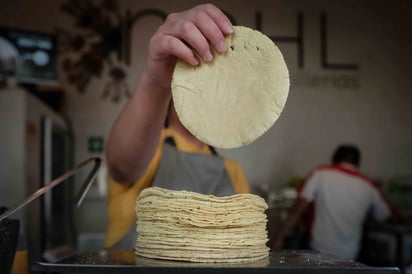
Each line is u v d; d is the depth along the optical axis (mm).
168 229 1105
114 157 1518
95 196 4535
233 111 1079
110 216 1625
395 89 5156
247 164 5000
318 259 1127
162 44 1129
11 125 3006
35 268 1011
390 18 5164
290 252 1254
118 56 4918
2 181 2994
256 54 1116
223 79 1100
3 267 947
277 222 4574
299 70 5074
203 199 1113
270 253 1229
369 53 5148
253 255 1114
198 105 1077
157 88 1334
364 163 5121
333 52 5113
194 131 1058
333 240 4086
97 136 4840
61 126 3957
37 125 3299
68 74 4867
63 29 4867
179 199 1113
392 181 5098
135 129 1418
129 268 989
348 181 4074
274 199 4699
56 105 4531
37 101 3301
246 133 1062
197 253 1082
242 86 1097
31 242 2965
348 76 5125
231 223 1104
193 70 1102
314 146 5074
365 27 5145
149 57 1245
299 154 5055
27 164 3053
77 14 4895
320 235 4109
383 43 5156
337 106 5105
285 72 1098
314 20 5102
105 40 4906
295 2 5082
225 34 1115
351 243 4090
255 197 1172
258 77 1100
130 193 1601
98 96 4887
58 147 3832
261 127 1062
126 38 4922
